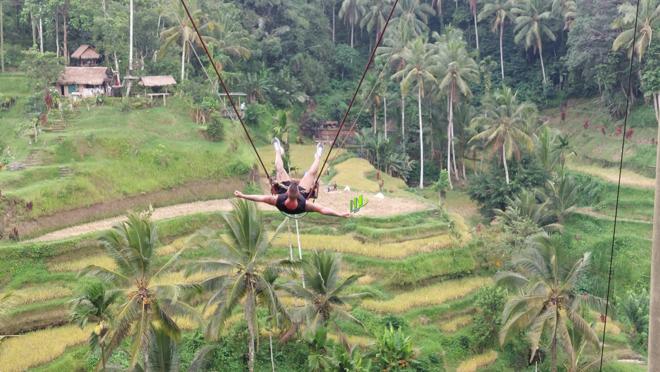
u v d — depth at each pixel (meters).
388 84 88.75
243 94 81.94
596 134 82.50
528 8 91.81
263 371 40.19
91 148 56.97
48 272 43.41
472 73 80.88
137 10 79.94
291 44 97.50
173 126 64.69
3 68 77.38
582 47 81.62
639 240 61.72
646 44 71.00
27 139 57.53
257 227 35.50
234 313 44.34
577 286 56.94
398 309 46.28
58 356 37.88
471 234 55.47
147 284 31.89
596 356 44.81
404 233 52.78
